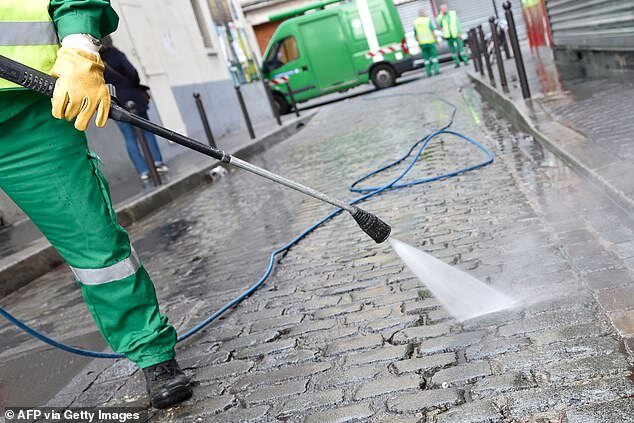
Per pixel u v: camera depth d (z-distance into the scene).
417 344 3.38
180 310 4.95
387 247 5.24
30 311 6.19
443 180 7.11
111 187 13.97
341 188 8.30
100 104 2.93
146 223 9.66
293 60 27.50
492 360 3.03
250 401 3.23
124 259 3.29
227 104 23.75
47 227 3.22
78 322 5.41
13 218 11.81
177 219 9.29
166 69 19.27
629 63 9.45
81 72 2.90
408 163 8.73
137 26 18.11
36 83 2.88
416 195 6.79
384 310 3.95
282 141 17.55
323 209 7.29
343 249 5.52
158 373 3.35
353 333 3.72
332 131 15.92
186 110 19.80
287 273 5.23
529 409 2.58
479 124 10.52
